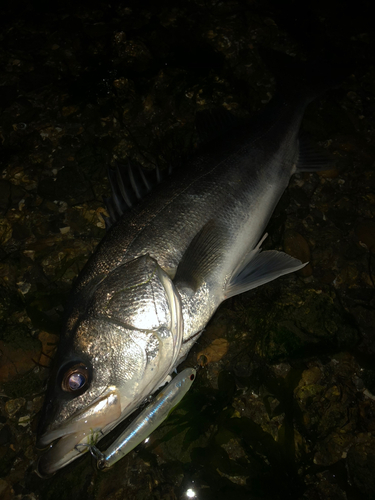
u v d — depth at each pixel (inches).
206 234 18.3
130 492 15.6
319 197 23.6
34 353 18.2
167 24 31.5
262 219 20.5
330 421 17.4
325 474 16.3
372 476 16.1
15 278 20.5
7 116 26.0
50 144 24.8
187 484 15.9
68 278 20.5
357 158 25.2
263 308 19.8
